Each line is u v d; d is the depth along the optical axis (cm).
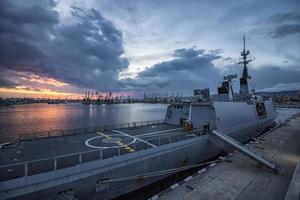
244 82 3034
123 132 1984
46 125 6538
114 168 1063
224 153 2027
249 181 1130
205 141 1728
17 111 14688
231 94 2556
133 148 1388
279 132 2659
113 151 1312
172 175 1472
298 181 884
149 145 1470
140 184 1241
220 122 1927
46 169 977
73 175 913
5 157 1177
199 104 2080
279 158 1547
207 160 1825
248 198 948
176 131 2025
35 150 1330
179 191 1011
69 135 1831
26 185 784
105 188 1043
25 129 5669
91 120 8150
